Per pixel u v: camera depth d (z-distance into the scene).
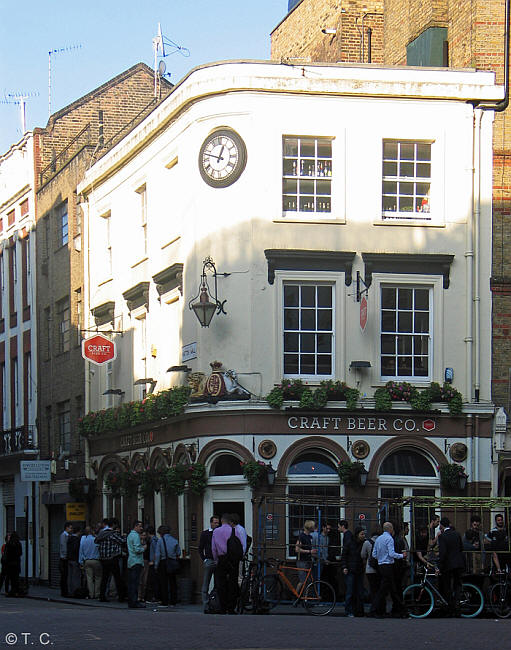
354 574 20.86
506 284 26.06
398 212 26.12
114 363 32.50
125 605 24.36
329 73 25.88
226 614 20.25
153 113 28.92
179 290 27.36
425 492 25.48
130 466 30.58
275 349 25.25
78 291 36.19
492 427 25.69
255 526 24.88
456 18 28.58
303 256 25.41
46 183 39.84
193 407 25.81
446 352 25.73
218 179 25.86
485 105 26.38
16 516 41.47
